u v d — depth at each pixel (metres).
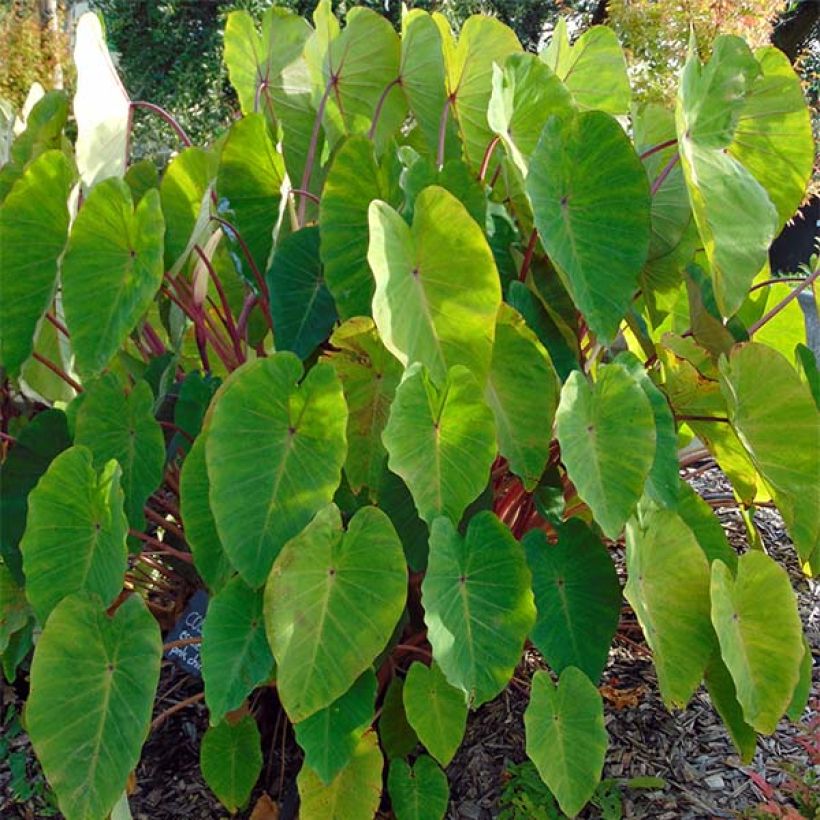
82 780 1.52
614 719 2.14
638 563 1.72
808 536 1.78
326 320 1.81
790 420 1.71
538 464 1.71
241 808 2.02
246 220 1.96
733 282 1.69
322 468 1.50
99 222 1.64
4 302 1.74
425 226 1.56
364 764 1.70
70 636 1.55
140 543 1.87
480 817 1.92
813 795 1.85
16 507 1.87
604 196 1.70
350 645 1.52
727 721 1.87
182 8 9.45
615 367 1.65
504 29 2.19
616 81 2.39
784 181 2.06
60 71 7.30
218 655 1.50
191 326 2.44
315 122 2.33
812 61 8.88
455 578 1.58
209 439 1.47
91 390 1.73
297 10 9.09
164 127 9.02
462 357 1.61
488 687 1.58
